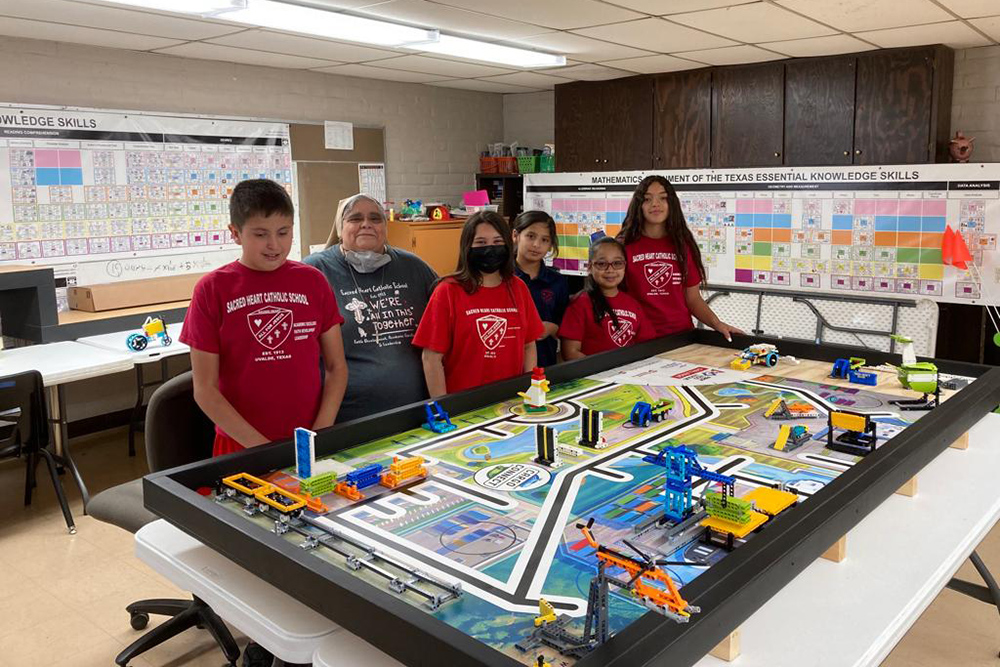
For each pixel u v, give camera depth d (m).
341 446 1.83
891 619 1.24
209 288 2.05
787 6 3.66
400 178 6.56
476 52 4.83
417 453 1.80
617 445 1.83
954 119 4.96
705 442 1.84
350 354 2.59
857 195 4.87
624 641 0.95
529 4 3.61
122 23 3.96
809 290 5.16
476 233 2.55
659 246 3.33
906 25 4.07
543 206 6.29
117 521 2.26
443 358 2.66
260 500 1.49
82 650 2.56
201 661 2.48
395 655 1.04
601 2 3.58
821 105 5.02
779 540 1.20
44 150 4.50
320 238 6.01
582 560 1.25
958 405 1.92
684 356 2.82
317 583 1.15
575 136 6.25
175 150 5.09
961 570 3.00
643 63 5.30
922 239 4.69
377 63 5.34
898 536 1.53
